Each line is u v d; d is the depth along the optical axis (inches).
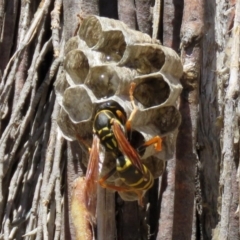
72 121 7.8
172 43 8.6
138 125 7.7
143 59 7.8
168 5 8.6
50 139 8.7
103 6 8.7
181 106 8.2
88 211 7.7
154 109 7.7
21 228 8.9
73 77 7.9
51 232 8.5
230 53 8.4
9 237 8.8
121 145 7.8
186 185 8.3
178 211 8.3
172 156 7.8
